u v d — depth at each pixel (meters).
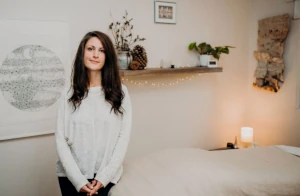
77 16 2.32
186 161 1.80
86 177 1.55
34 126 2.25
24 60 2.15
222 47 2.82
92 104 1.57
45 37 2.21
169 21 2.73
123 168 1.80
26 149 2.25
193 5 2.86
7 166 2.20
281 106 2.87
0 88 2.09
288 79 2.78
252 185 1.62
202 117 3.10
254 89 3.21
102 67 1.61
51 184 2.39
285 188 1.65
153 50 2.70
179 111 2.94
